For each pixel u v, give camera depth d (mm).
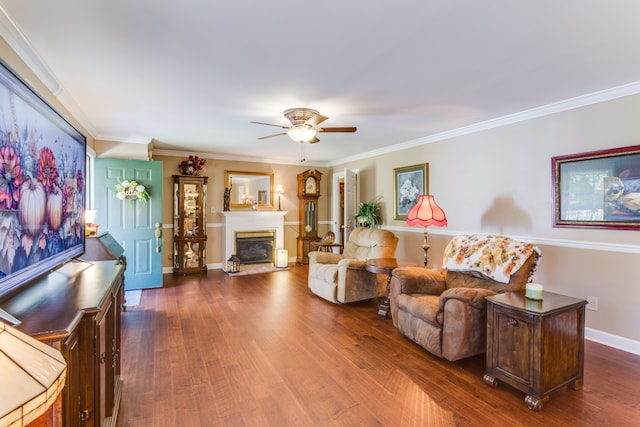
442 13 1762
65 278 1877
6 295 1421
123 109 3451
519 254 2691
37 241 1534
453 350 2504
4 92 1229
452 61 2357
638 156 2750
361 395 2168
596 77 2645
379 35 1997
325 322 3529
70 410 1179
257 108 3426
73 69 2465
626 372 2482
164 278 5617
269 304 4172
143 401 2080
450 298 2561
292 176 7273
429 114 3672
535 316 2016
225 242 6316
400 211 5395
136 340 3021
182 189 5883
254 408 2021
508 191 3783
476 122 4004
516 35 1997
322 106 3367
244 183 6758
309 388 2248
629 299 2828
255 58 2303
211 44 2104
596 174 3012
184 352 2781
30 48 2117
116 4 1670
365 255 4438
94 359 1354
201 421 1895
